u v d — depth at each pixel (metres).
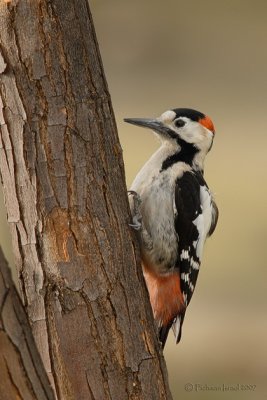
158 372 7.82
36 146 7.39
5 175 7.54
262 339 17.09
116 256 7.62
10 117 7.40
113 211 7.63
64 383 7.46
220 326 17.48
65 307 7.43
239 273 19.47
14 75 7.34
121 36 27.75
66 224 7.43
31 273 7.51
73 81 7.43
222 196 21.36
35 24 7.30
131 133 22.75
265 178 21.92
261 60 27.17
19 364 6.23
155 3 27.55
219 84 26.23
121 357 7.57
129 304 7.67
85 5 7.51
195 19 28.12
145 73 26.70
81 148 7.46
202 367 16.23
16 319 6.22
